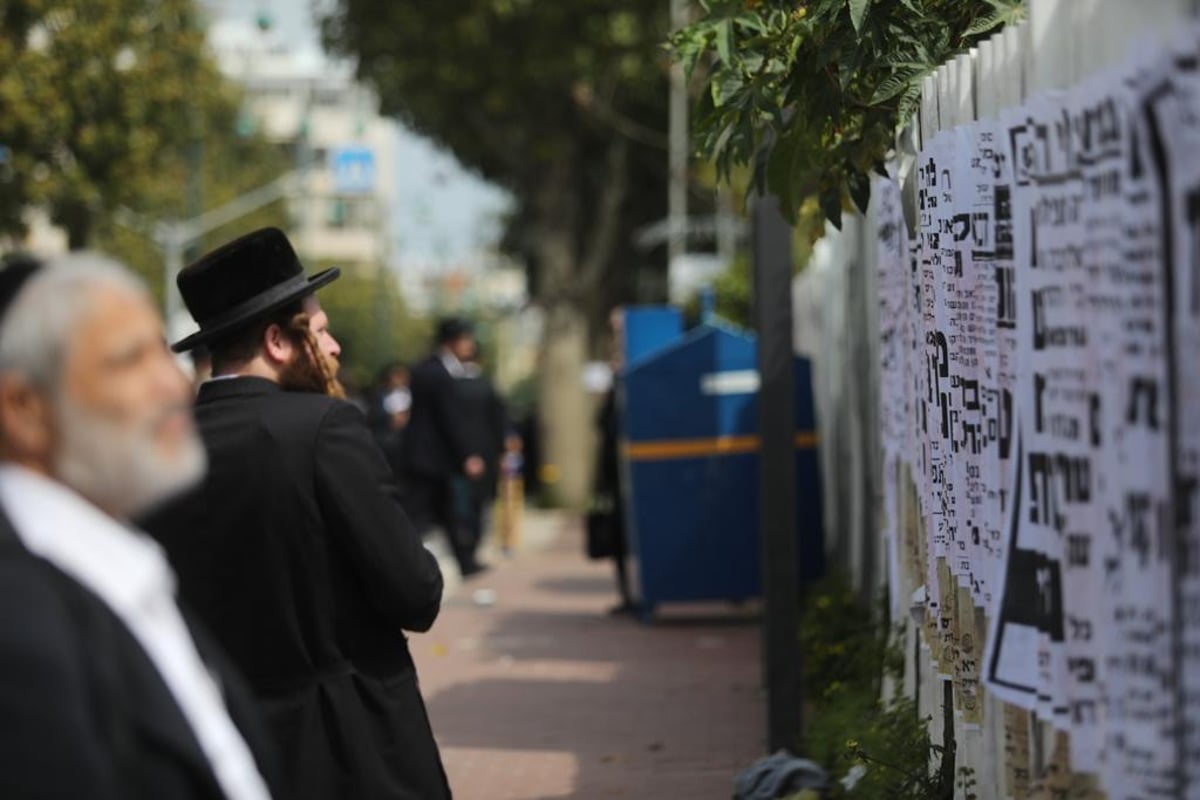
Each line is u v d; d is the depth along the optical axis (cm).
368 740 627
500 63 4397
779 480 1162
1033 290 618
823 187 913
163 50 3878
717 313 3541
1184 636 480
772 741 1161
